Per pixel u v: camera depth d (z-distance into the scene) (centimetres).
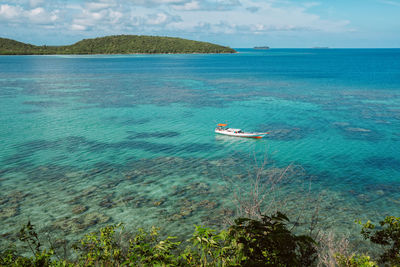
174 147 3722
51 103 6475
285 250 603
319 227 1942
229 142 3944
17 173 2862
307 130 4481
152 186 2616
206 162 3209
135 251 704
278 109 5981
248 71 15462
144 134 4275
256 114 5569
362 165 3123
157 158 3331
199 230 646
